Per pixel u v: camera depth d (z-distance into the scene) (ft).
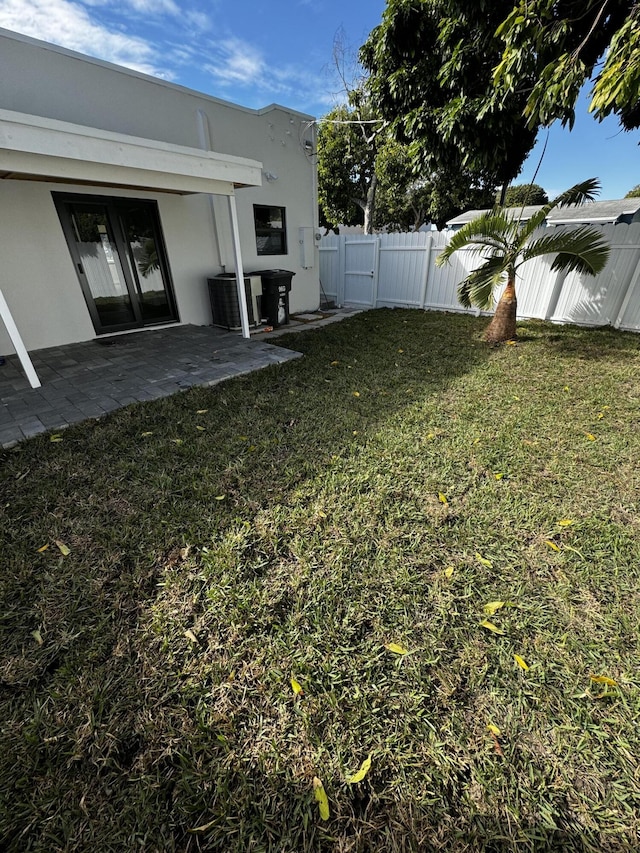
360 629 5.31
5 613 5.45
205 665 4.87
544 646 5.06
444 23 14.21
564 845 3.46
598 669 4.79
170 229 20.39
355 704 4.48
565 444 9.74
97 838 3.47
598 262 16.16
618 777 3.87
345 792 3.79
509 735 4.19
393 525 7.10
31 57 14.49
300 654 4.98
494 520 7.21
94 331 19.31
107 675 4.73
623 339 18.63
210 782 3.85
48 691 4.57
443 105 16.52
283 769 3.94
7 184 15.51
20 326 16.93
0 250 15.84
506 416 11.21
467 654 4.98
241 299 18.95
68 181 16.22
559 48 12.23
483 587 5.88
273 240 25.53
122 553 6.48
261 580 6.01
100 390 13.02
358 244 29.25
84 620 5.39
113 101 16.71
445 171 19.51
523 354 16.90
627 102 10.23
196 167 14.88
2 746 4.07
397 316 25.99
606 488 8.11
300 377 14.38
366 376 14.48
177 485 8.20
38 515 7.35
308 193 26.50
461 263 25.09
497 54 14.28
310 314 27.58
